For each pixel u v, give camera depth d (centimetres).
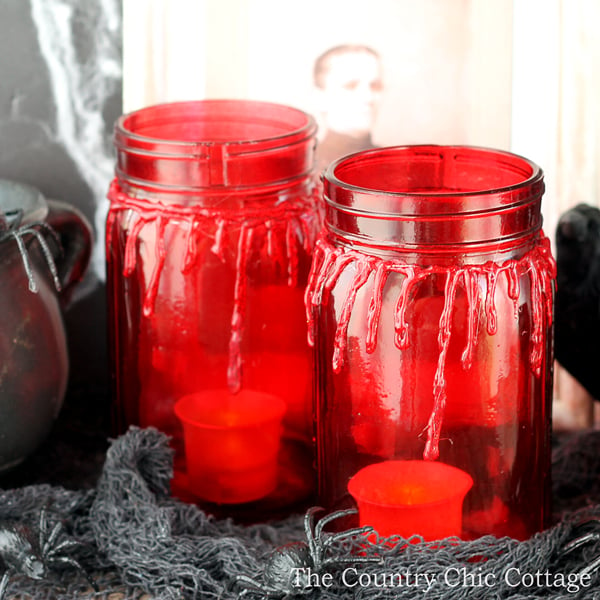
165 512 79
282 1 101
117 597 78
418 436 75
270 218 86
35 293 88
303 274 88
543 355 77
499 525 78
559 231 97
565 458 95
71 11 102
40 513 82
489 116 103
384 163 80
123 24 102
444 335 72
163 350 89
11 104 104
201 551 78
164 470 86
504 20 101
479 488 76
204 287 87
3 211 93
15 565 77
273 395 90
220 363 89
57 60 103
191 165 84
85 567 81
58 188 107
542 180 73
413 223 70
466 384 74
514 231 72
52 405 90
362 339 74
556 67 102
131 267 88
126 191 88
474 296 71
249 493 89
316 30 102
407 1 101
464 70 102
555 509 91
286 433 91
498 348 73
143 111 91
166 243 86
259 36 102
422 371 73
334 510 80
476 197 70
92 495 86
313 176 91
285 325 89
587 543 78
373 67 102
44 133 105
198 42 101
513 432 76
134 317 89
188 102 93
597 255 95
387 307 73
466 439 75
